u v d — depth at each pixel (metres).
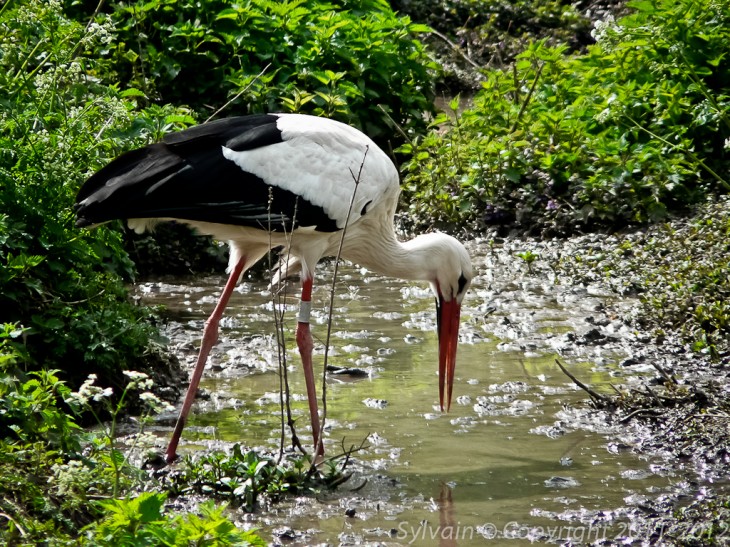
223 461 8.62
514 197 17.64
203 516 7.76
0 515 6.79
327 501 8.30
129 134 11.41
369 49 19.61
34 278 10.05
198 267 15.98
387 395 10.79
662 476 8.71
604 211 16.92
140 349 10.66
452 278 10.41
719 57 18.58
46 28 13.19
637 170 17.17
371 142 10.09
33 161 10.41
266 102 17.92
